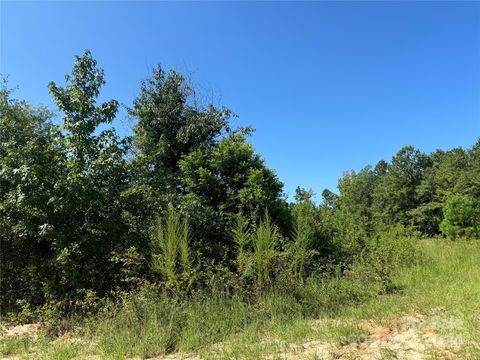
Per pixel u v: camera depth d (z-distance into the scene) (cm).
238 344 601
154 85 1452
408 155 5634
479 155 5394
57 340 708
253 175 1155
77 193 888
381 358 497
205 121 1415
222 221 1124
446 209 2591
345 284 952
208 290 860
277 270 943
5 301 916
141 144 1327
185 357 579
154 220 1016
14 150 952
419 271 1172
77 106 980
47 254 934
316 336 624
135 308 752
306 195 1361
